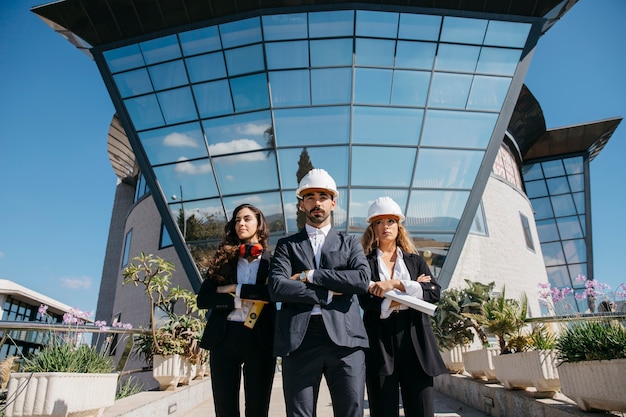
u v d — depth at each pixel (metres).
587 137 28.05
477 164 14.48
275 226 13.89
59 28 15.05
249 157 14.38
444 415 4.89
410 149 14.27
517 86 14.84
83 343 4.01
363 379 2.54
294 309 2.56
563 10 14.89
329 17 14.55
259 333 3.01
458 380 5.86
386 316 3.02
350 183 13.93
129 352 5.73
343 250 2.80
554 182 29.28
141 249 18.95
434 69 14.65
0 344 3.80
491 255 16.89
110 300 25.70
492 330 4.64
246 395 2.98
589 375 3.07
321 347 2.49
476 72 14.82
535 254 19.84
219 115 14.68
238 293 2.99
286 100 14.45
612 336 2.99
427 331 2.99
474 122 14.63
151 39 15.11
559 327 4.01
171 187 14.66
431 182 14.21
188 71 14.99
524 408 3.98
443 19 14.66
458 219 14.12
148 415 4.20
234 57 14.78
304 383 2.47
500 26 14.86
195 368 6.50
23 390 3.04
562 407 3.41
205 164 14.59
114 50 15.34
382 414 2.84
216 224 14.20
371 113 14.33
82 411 3.25
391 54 14.58
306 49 14.55
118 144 24.16
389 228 3.36
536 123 25.02
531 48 14.95
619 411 2.89
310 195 2.95
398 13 14.57
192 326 5.97
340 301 2.61
